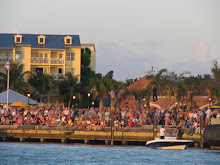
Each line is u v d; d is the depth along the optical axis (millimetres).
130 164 102875
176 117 146000
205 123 132375
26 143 140250
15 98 170375
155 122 131500
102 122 137375
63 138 138750
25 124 143875
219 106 134875
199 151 123750
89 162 105250
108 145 136875
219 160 109062
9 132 141250
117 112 143125
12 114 149000
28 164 102000
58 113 144375
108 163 103938
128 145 137375
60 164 102250
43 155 114688
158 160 108062
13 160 107062
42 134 140125
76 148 128875
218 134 123000
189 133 131875
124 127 136250
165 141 125625
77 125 138750
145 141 136125
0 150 123000
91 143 142250
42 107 160875
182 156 114562
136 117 139125
